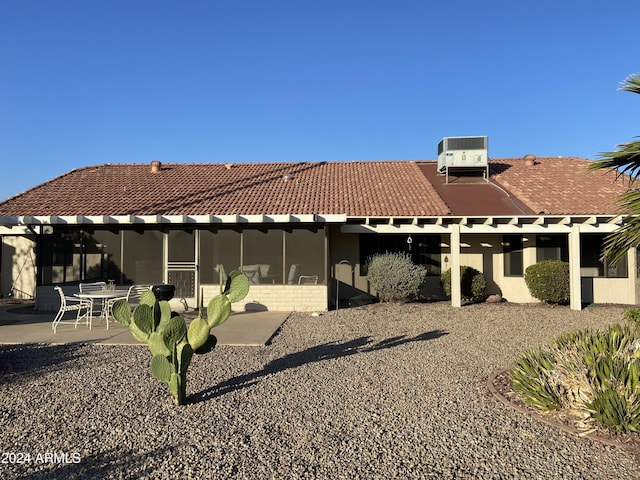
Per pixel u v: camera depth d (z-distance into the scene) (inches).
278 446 188.9
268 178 769.6
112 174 807.7
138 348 359.6
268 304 569.9
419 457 180.1
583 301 653.9
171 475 166.9
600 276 657.6
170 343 233.6
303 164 879.7
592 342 264.8
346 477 165.2
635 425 194.7
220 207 609.0
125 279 585.9
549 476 166.4
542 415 221.1
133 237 588.7
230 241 582.6
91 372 293.3
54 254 591.5
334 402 239.8
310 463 175.2
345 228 602.2
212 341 261.7
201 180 759.1
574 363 238.7
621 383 217.8
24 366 307.9
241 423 212.1
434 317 517.0
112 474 167.5
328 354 343.0
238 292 263.0
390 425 210.4
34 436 198.8
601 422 203.0
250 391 256.5
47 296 572.1
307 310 567.8
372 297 677.3
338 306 613.9
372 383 271.3
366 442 192.9
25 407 232.4
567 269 597.0
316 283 572.7
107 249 589.6
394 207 621.3
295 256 577.3
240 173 809.5
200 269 581.9
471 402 239.8
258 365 311.0
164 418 218.1
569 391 230.4
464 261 698.2
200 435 199.2
